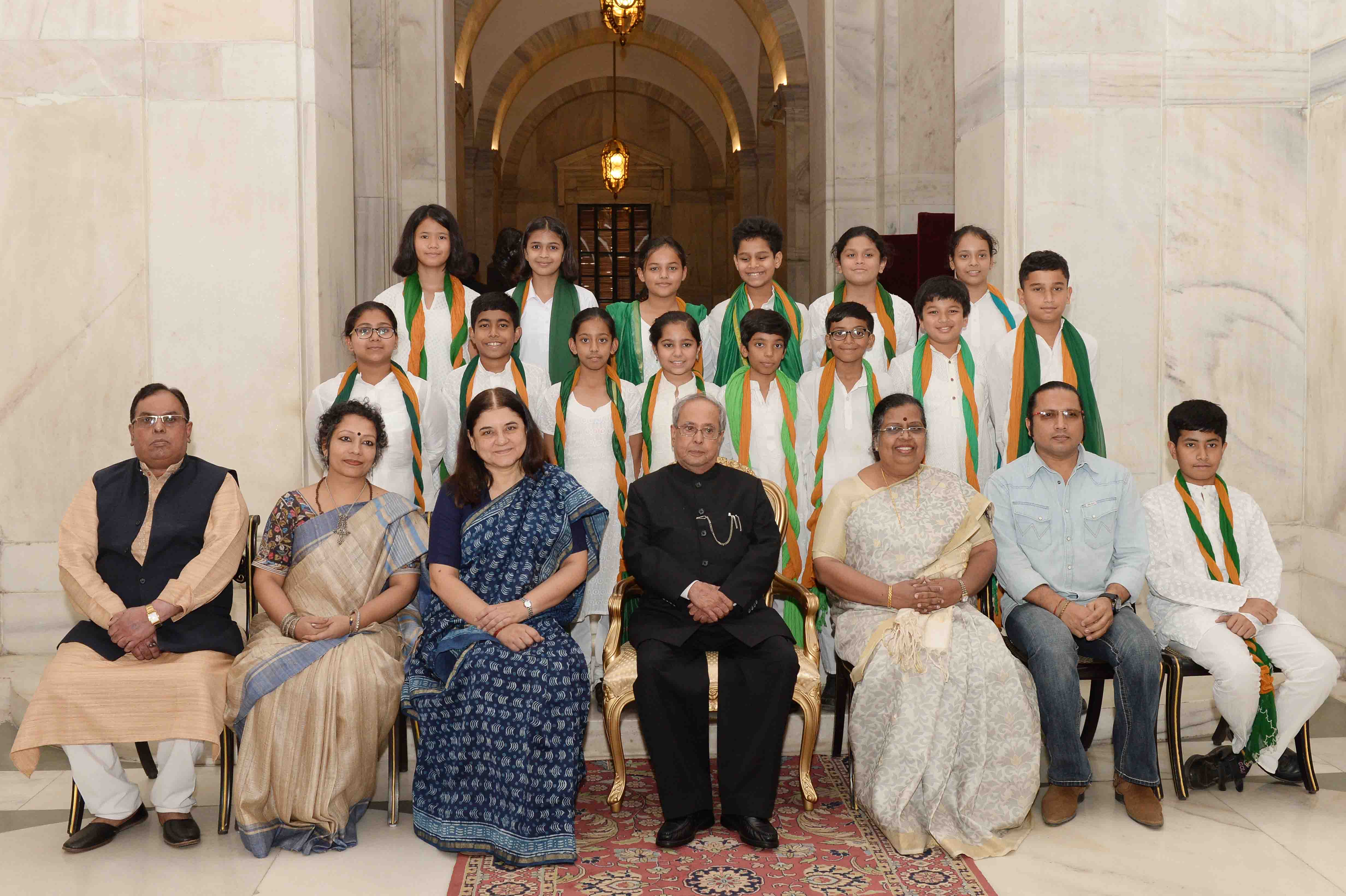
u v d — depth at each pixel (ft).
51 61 14.20
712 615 10.59
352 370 12.65
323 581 10.77
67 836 10.54
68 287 14.35
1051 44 15.03
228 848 10.28
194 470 11.18
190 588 10.53
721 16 50.24
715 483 11.45
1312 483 15.60
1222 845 10.14
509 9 50.19
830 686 13.46
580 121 60.44
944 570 11.24
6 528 14.57
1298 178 15.47
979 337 14.07
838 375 13.12
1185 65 15.24
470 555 10.78
